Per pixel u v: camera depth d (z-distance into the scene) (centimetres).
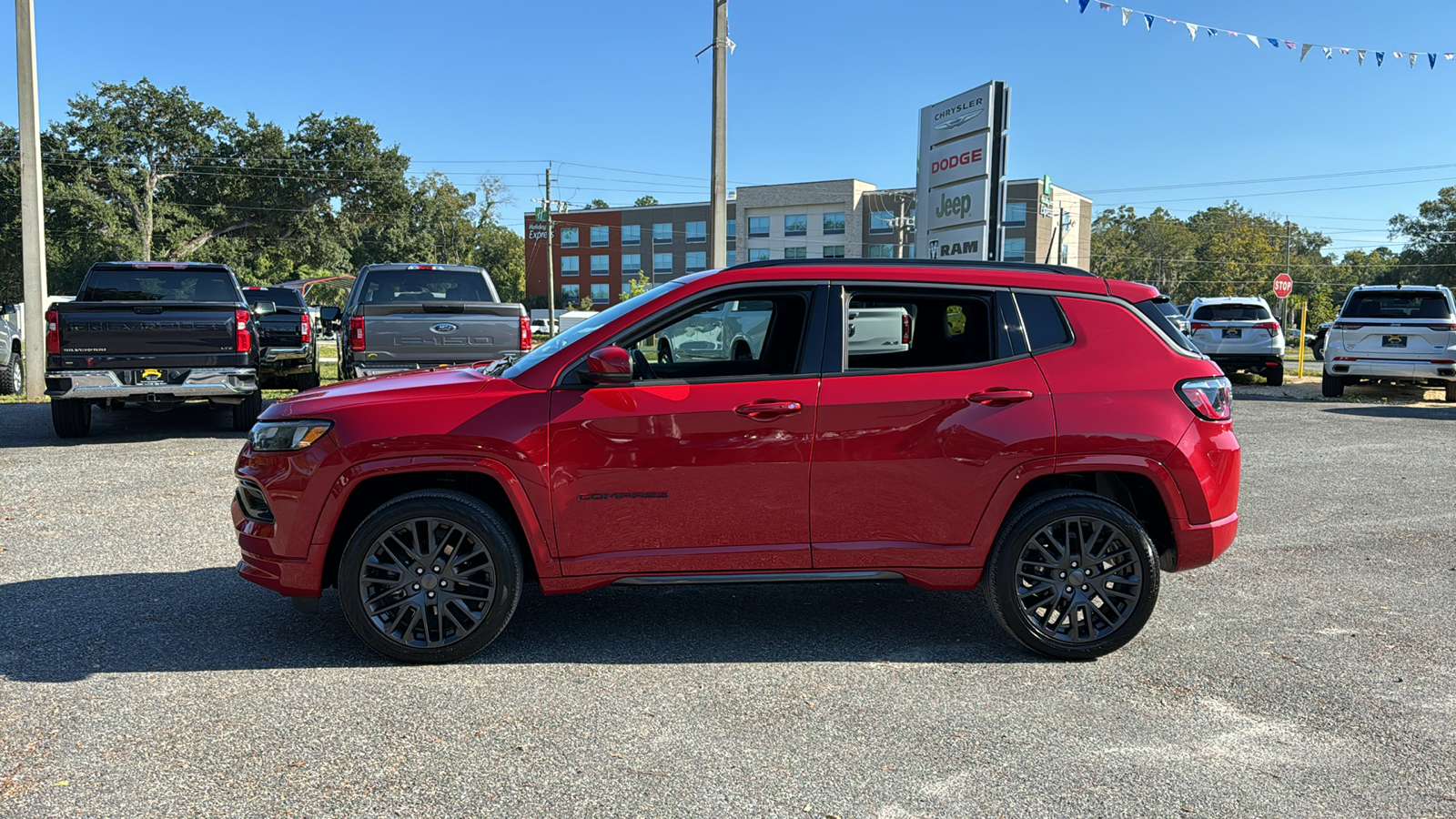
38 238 1377
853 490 409
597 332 413
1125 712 360
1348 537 634
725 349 492
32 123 1364
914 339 442
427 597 400
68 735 329
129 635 430
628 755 320
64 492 739
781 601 500
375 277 1196
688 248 7750
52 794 289
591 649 424
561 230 8150
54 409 981
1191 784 303
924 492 410
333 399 412
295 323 1498
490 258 9356
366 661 404
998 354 418
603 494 402
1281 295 2478
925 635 447
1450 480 835
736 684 384
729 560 410
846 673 397
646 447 401
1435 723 350
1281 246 9819
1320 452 984
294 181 5828
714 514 407
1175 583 532
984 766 315
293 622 452
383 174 5956
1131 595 412
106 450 938
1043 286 426
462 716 350
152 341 966
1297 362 2961
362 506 422
